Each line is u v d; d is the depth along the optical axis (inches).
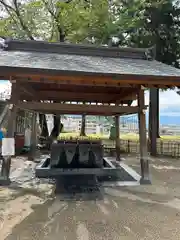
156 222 130.6
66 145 241.1
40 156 359.9
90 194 177.6
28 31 480.1
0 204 153.1
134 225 126.2
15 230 117.4
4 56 200.7
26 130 448.8
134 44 443.5
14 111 197.0
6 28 483.5
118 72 166.7
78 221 129.4
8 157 199.0
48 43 246.4
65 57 225.3
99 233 116.0
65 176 226.4
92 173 231.3
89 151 241.9
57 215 137.0
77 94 313.3
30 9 476.1
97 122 952.3
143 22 431.5
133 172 252.5
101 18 435.8
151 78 168.7
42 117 528.1
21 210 143.6
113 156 387.2
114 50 255.8
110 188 193.5
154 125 427.5
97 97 329.1
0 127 337.1
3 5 474.6
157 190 191.0
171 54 436.5
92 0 438.0
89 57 240.4
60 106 207.6
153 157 399.9
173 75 169.9
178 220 133.7
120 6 463.8
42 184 201.5
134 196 175.0
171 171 278.2
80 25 446.6
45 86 265.3
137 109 213.5
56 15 474.3
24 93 257.4
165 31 429.4
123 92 280.8
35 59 197.6
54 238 110.1
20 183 203.0
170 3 412.5
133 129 874.1
